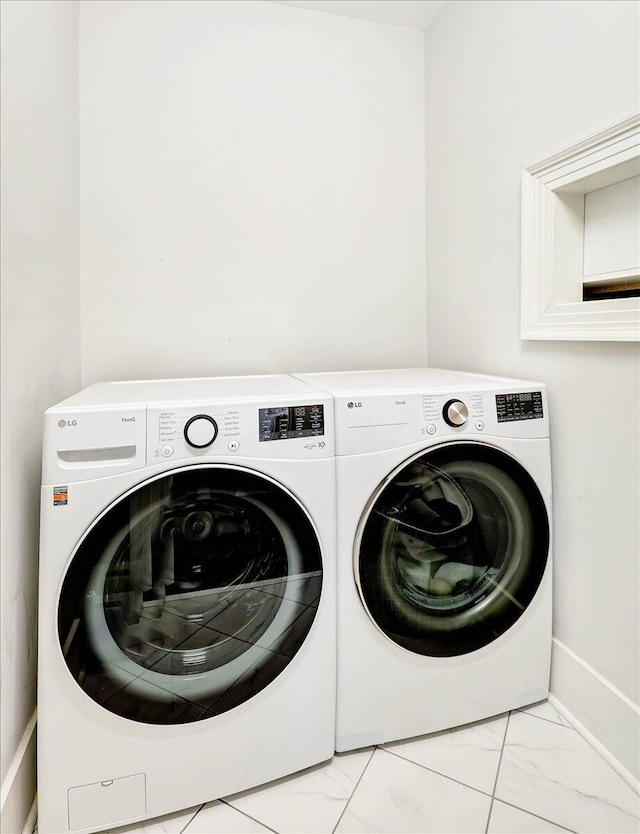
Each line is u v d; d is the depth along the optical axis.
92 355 1.85
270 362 2.06
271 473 1.19
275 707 1.22
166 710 1.14
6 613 1.05
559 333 1.44
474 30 1.83
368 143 2.14
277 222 2.04
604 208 1.42
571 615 1.46
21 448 1.15
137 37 1.84
